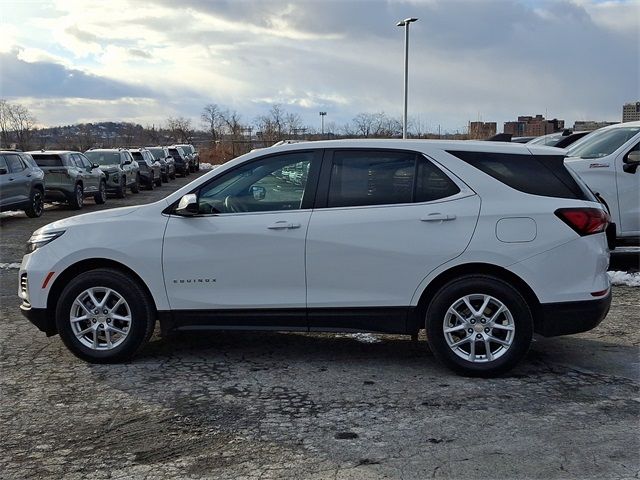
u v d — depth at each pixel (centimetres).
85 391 484
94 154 2503
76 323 540
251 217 524
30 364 546
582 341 604
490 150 518
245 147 4931
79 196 1947
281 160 534
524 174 512
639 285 828
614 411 442
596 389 483
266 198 530
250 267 520
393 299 509
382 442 396
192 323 534
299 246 513
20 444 398
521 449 386
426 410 445
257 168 535
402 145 523
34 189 1675
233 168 537
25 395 477
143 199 2412
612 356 560
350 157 526
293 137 4438
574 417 432
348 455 380
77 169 1950
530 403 456
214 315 528
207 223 527
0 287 868
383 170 521
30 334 637
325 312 517
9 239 1320
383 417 433
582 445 391
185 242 526
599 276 504
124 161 2509
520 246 495
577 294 498
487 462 370
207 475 358
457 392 477
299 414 439
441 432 410
